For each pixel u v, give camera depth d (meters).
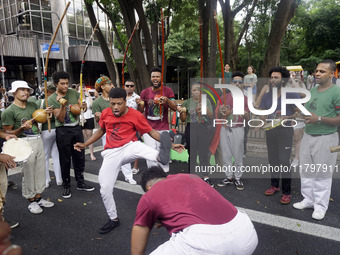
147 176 1.94
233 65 11.92
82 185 4.16
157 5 9.35
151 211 1.68
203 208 1.64
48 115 3.41
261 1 11.88
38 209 3.44
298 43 25.19
